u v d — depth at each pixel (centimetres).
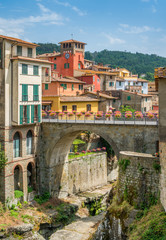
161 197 2644
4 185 3528
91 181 5166
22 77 3622
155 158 2825
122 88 8775
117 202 3072
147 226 2433
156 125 3222
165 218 2364
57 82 5841
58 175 4388
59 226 3766
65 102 5328
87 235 3384
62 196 4491
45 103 5134
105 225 3044
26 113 3731
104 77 7931
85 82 6806
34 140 4034
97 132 3631
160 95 2541
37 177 4134
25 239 3250
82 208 4406
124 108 6544
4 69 3488
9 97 3566
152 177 2845
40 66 3950
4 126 3506
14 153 3728
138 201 2884
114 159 5759
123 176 3038
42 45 17262
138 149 3341
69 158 4734
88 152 5359
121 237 2841
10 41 3531
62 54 7831
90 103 5856
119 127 3456
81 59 8062
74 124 3825
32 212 3694
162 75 2430
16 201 3728
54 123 4006
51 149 4094
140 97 6669
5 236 3128
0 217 3366
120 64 19512
